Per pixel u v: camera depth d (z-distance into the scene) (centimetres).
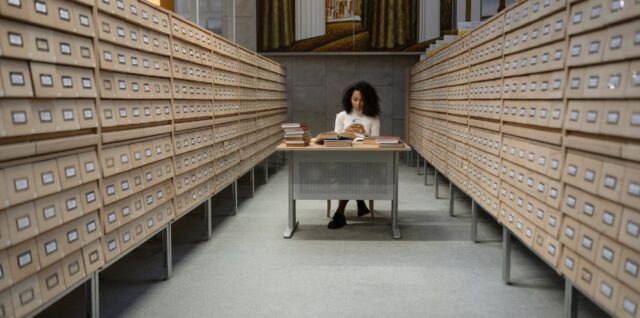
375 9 1139
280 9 1148
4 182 183
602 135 209
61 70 221
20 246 192
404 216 575
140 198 305
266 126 825
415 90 941
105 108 262
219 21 1158
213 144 482
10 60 189
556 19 255
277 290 340
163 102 351
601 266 201
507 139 334
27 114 199
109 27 266
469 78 461
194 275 372
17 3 190
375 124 573
